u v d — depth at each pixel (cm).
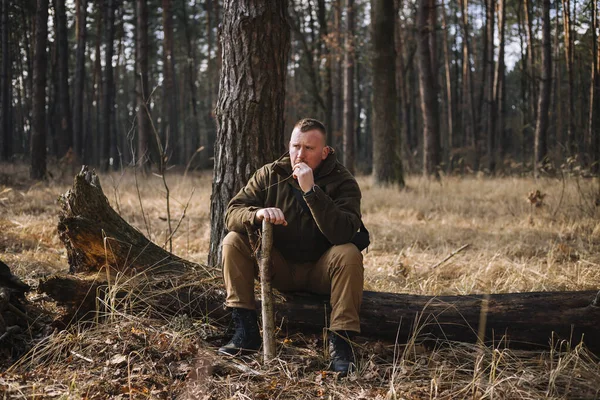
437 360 322
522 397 270
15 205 915
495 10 2875
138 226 786
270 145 439
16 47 2984
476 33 3956
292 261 348
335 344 317
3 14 2309
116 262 369
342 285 318
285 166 339
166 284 367
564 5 1550
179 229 780
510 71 4128
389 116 1389
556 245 668
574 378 292
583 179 1106
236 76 435
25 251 569
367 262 603
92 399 263
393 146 1395
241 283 329
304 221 336
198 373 289
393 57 1394
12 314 343
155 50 4384
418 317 338
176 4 3734
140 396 271
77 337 326
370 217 944
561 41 2339
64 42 2159
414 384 290
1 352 318
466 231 805
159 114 5141
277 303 351
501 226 838
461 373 308
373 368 307
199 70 5184
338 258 320
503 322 329
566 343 321
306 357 325
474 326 333
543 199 974
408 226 845
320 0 1831
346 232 321
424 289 463
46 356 316
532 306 328
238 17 432
